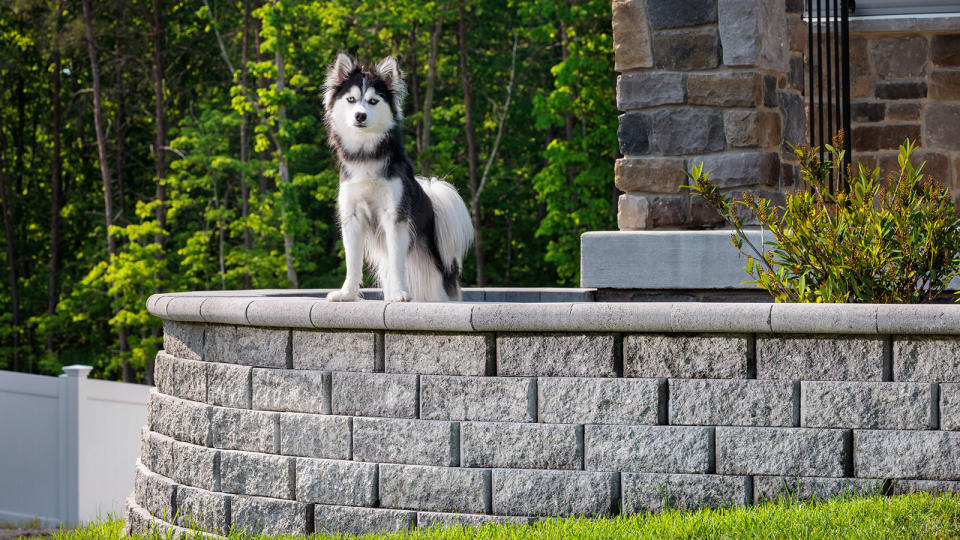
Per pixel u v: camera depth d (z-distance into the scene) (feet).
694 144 23.39
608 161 86.38
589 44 79.82
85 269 97.04
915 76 29.32
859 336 15.75
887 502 14.96
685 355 16.34
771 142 23.53
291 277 83.87
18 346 93.97
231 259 83.66
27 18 93.61
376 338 17.78
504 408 17.02
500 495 16.99
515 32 90.43
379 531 17.61
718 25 23.13
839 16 28.22
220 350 19.61
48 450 32.22
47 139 99.04
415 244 21.16
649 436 16.44
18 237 99.45
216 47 96.37
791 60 25.22
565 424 16.76
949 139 29.17
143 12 89.92
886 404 15.66
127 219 97.25
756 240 22.16
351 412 17.92
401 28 84.74
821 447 15.89
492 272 97.60
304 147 81.41
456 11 90.38
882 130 29.58
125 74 95.40
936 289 18.29
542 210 96.53
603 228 80.74
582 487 16.66
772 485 16.05
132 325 85.05
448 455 17.24
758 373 16.12
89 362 92.32
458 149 97.86
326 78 20.75
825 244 18.20
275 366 18.72
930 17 28.12
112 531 23.89
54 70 92.02
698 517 15.28
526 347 16.96
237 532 18.40
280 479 18.44
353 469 17.80
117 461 31.55
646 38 23.62
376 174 20.02
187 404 20.03
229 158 80.94
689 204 23.49
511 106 96.02
